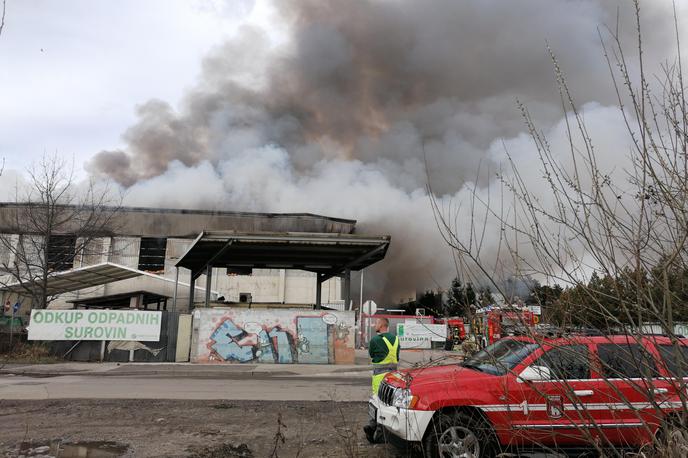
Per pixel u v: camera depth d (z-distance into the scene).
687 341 2.46
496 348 6.02
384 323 8.04
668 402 2.66
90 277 32.88
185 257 25.83
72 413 9.01
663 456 2.59
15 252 33.91
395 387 5.99
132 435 7.29
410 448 5.58
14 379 15.12
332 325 22.42
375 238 21.98
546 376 3.69
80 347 21.19
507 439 5.39
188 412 9.19
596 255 2.46
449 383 5.61
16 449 6.45
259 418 8.67
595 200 2.50
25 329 25.20
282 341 22.02
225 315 21.91
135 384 13.98
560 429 5.08
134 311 21.62
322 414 9.14
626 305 2.39
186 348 22.08
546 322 2.76
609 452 3.12
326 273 29.88
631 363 2.67
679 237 2.30
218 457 6.18
